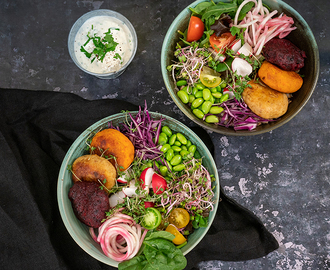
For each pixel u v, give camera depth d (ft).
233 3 1.44
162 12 1.73
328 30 1.71
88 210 1.37
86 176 1.41
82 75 1.73
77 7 1.73
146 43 1.73
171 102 1.72
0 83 1.73
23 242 1.55
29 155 1.61
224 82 1.52
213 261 1.69
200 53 1.50
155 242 1.36
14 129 1.65
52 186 1.61
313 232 1.70
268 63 1.47
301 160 1.71
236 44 1.50
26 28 1.73
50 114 1.67
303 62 1.45
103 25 1.63
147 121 1.56
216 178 1.43
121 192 1.46
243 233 1.62
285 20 1.44
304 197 1.70
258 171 1.71
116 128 1.55
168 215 1.45
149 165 1.48
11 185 1.57
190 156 1.47
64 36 1.73
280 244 1.70
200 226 1.45
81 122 1.67
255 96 1.46
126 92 1.73
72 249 1.59
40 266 1.55
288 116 1.43
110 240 1.41
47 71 1.73
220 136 1.71
